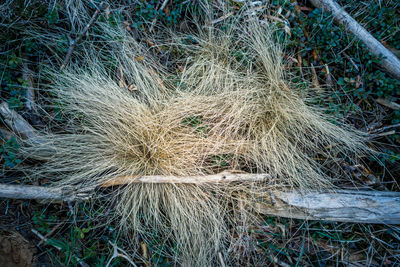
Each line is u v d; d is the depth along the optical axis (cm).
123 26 84
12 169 77
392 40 85
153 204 79
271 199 77
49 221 76
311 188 78
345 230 80
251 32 84
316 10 84
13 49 79
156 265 77
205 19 86
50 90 79
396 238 79
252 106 82
